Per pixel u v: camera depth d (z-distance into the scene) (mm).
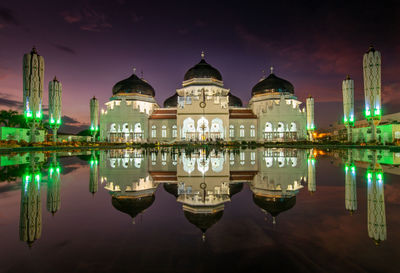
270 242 4660
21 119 73875
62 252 4242
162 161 22609
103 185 11070
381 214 6367
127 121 80625
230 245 4527
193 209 7176
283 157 26156
